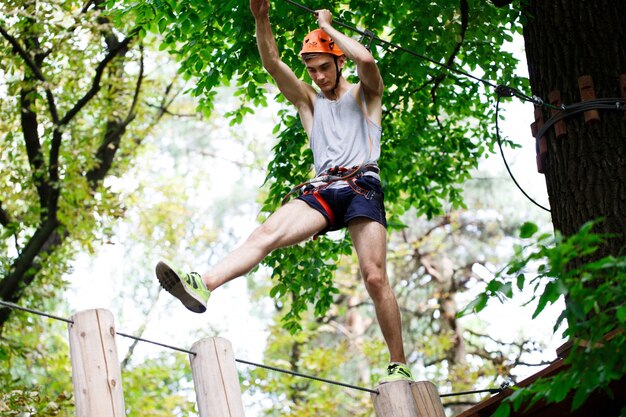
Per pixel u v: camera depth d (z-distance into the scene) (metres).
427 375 17.52
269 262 10.66
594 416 5.99
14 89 12.39
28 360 12.77
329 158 6.19
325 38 6.36
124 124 13.98
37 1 12.12
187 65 10.18
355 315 19.06
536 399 4.85
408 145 11.16
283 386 16.55
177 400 15.92
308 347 18.92
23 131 12.85
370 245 6.08
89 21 12.23
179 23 9.64
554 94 7.21
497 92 7.41
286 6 9.40
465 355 17.55
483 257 18.48
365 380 18.55
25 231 13.72
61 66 13.01
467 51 10.23
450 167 12.28
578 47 7.29
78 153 13.38
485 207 18.59
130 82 13.98
